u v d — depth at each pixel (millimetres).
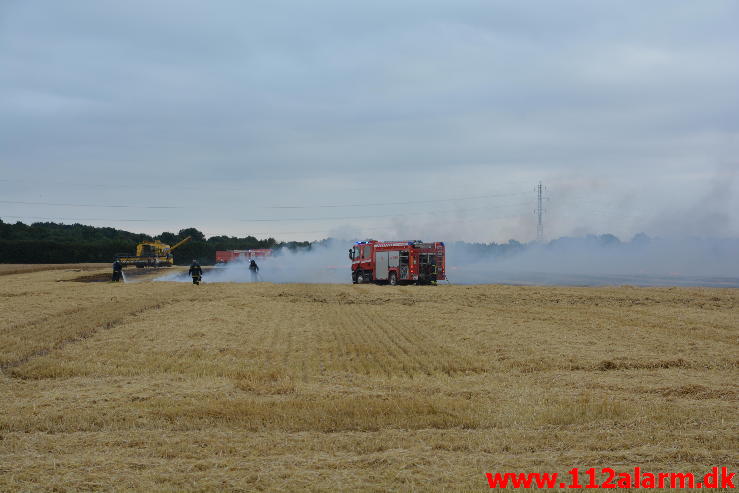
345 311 29953
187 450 9617
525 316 27766
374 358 17953
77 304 32031
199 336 21641
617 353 18453
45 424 11000
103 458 9203
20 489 8133
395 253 47344
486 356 18094
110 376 15531
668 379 14961
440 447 9719
